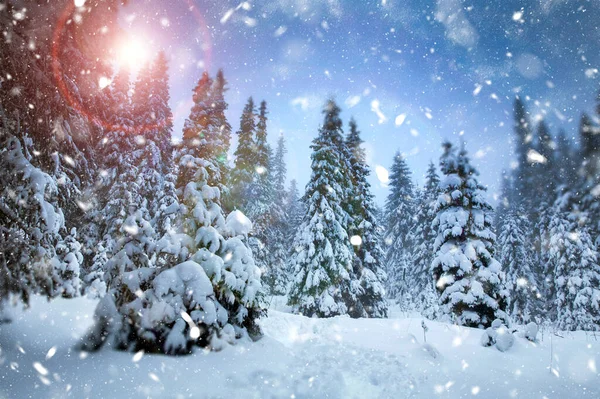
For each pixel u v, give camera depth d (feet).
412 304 100.42
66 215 32.37
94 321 22.18
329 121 72.84
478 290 48.93
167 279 23.29
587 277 79.30
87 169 32.58
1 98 22.58
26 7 21.36
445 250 53.93
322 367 22.03
